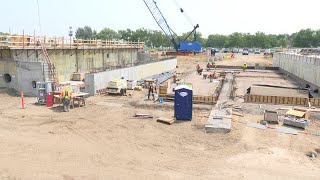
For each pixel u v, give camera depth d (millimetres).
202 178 12641
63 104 24578
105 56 51406
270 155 15180
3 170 13148
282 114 22781
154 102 26906
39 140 17016
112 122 20781
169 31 94188
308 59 38000
